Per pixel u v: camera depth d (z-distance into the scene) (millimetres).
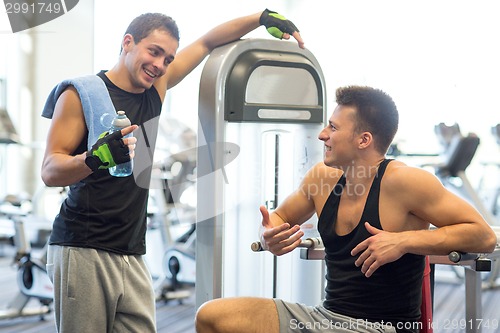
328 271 1824
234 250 2367
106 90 1906
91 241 1865
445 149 4902
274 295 2482
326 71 5910
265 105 2328
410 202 1707
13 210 4090
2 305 4207
